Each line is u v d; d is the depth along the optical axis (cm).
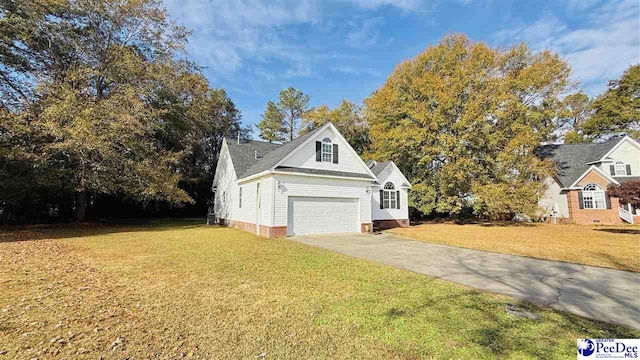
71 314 420
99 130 1524
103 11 1808
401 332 367
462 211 2641
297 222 1430
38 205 2086
